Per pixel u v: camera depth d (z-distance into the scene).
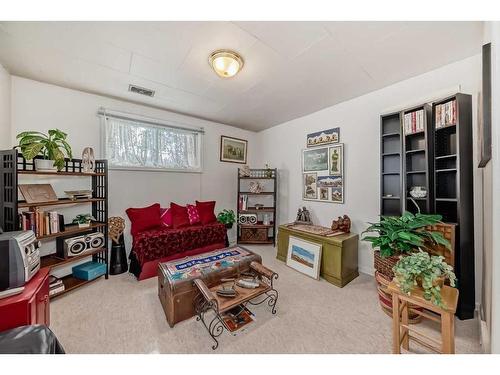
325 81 2.34
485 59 1.21
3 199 1.77
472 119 1.81
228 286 1.85
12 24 1.47
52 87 2.39
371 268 2.62
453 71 1.97
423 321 1.70
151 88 2.52
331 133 3.09
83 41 1.67
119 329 1.59
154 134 3.20
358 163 2.76
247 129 4.30
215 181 3.88
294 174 3.70
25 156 1.77
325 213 3.19
